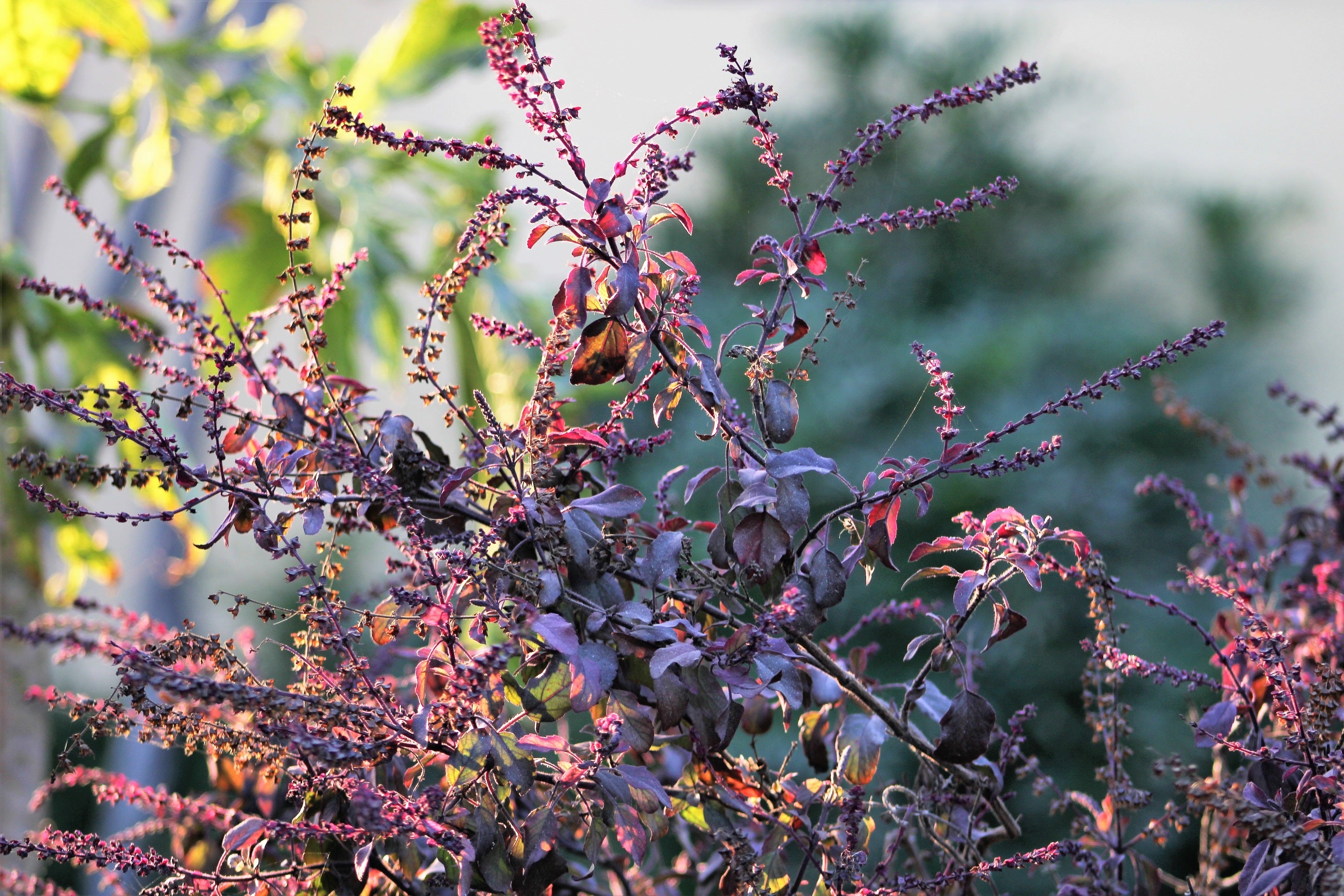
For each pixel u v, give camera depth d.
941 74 7.97
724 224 7.45
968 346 6.44
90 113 3.59
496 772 2.35
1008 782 2.64
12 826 3.11
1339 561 2.59
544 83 2.35
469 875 2.32
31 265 3.27
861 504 2.38
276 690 2.32
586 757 2.37
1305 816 2.35
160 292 2.40
